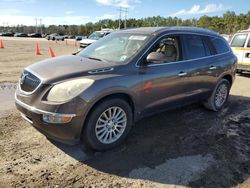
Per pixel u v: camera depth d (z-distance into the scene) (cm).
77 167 362
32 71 394
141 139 452
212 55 574
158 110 478
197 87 537
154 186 330
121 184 331
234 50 1131
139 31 495
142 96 432
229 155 413
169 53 480
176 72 479
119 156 395
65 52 2227
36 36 8306
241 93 807
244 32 1118
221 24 10462
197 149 427
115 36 516
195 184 338
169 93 478
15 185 317
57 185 322
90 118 375
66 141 371
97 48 502
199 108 625
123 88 398
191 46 525
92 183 330
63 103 352
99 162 376
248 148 439
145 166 372
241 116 588
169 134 477
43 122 359
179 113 586
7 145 407
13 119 505
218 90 608
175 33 499
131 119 429
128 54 439
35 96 366
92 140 385
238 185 340
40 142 421
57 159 378
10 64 1276
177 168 371
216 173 363
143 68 430
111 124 404
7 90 745
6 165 355
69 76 371
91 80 372
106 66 405
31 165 359
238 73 1204
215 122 545
